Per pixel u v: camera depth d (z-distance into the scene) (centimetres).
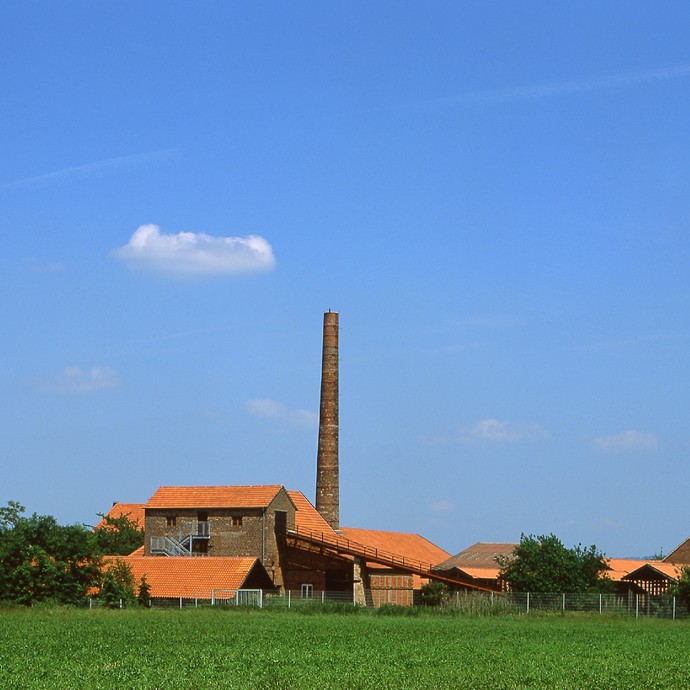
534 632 6284
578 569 9156
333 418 11238
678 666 4466
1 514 8469
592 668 4344
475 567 10350
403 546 11975
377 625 6656
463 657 4697
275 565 9781
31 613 7400
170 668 4088
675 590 8100
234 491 9969
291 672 4053
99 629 5947
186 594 8625
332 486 11131
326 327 11362
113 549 11219
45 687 3591
